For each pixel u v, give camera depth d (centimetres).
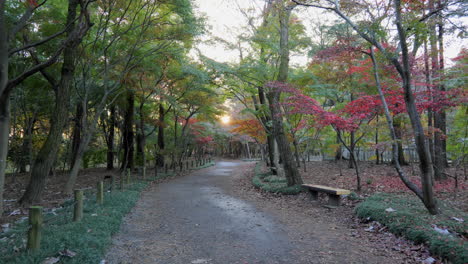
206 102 1764
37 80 1170
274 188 1023
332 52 800
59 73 1168
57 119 870
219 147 4766
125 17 1055
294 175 1009
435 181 948
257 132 1700
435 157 973
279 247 468
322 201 823
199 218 677
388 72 846
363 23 584
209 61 1170
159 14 1090
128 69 1092
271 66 1194
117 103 1619
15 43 944
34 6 650
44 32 967
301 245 475
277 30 1210
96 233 464
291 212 730
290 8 805
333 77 1173
